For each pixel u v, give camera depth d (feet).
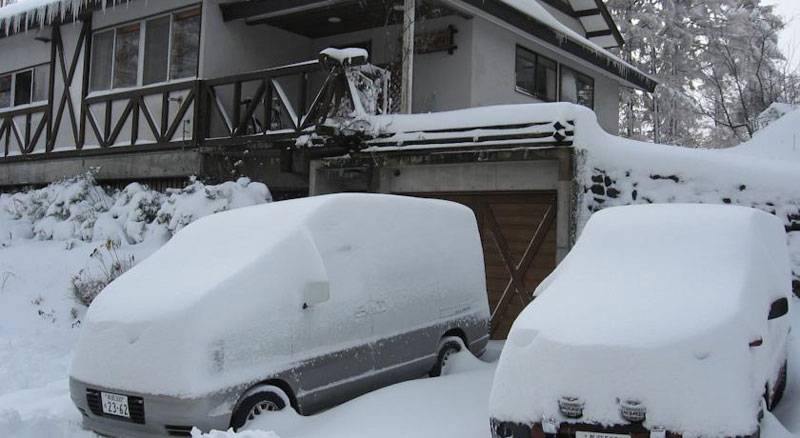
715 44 85.76
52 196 45.88
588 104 56.95
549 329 14.15
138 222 38.91
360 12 43.06
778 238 19.11
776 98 67.82
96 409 16.88
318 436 16.19
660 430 12.51
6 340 29.55
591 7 58.54
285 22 45.47
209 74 42.65
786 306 16.19
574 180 28.43
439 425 16.65
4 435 17.17
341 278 19.20
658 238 16.94
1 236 43.29
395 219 21.62
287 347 17.40
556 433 13.19
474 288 24.59
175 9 44.01
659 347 13.00
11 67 56.75
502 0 41.22
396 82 44.68
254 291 17.08
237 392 16.15
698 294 14.49
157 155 44.24
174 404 15.51
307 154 37.01
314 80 49.37
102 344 17.03
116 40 47.91
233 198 36.60
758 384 13.57
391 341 20.40
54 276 36.19
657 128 89.92
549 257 30.40
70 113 50.44
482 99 43.60
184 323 16.01
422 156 32.68
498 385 14.21
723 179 27.55
